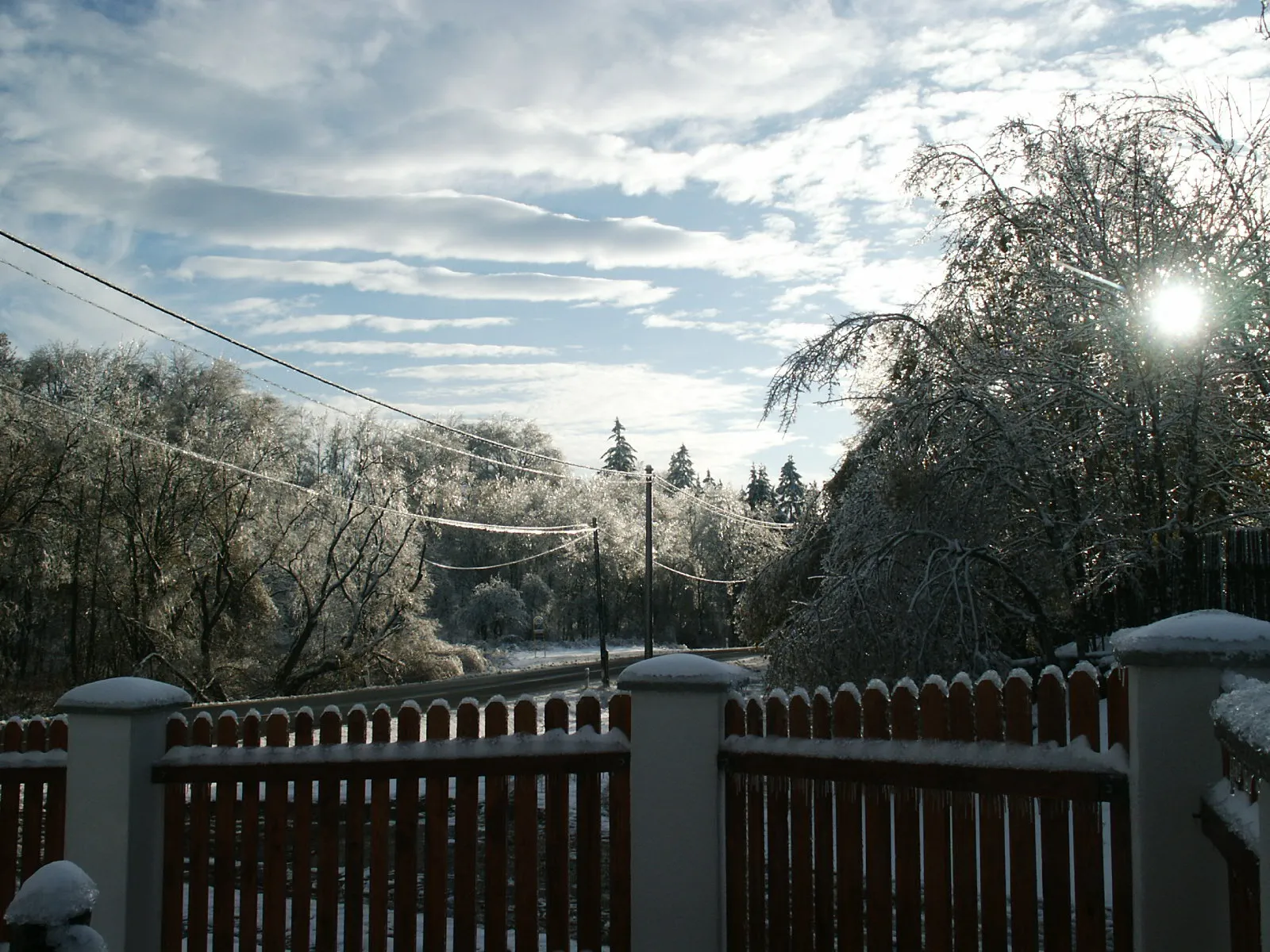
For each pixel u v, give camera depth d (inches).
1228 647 132.2
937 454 457.1
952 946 152.2
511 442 2974.9
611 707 178.4
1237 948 118.3
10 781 189.3
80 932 106.4
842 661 444.1
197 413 1590.8
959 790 150.6
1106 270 434.9
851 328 481.4
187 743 189.6
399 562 1557.6
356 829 178.9
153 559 1301.7
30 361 1569.9
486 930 175.0
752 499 3895.2
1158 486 434.6
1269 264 395.9
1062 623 506.9
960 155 488.1
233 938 181.0
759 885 167.9
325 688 1476.4
